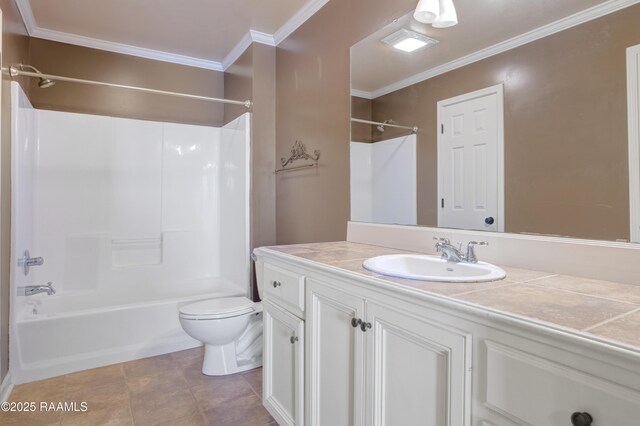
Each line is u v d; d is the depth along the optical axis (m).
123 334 2.48
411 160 1.75
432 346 0.88
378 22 1.94
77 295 2.95
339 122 2.24
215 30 2.88
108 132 3.14
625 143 1.04
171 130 3.39
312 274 1.36
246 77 3.05
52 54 2.94
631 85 1.03
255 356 2.46
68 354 2.31
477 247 1.42
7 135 2.12
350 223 2.13
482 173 1.43
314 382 1.35
